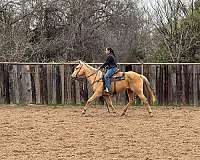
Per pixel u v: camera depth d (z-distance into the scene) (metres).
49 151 10.87
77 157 10.22
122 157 10.23
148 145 11.55
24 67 20.78
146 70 20.38
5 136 12.87
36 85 20.75
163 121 15.72
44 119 16.23
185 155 10.41
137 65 20.38
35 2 31.50
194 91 20.23
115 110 18.20
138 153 10.62
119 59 33.62
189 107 19.92
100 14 33.28
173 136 12.79
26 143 11.86
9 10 30.77
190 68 20.22
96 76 17.38
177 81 20.28
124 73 17.03
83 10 32.06
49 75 20.69
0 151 10.89
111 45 33.38
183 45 28.19
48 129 14.01
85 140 12.23
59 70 20.64
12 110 18.95
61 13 32.31
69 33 31.75
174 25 28.72
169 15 28.89
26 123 15.26
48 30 32.16
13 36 27.58
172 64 20.25
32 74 20.75
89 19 32.50
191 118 16.47
